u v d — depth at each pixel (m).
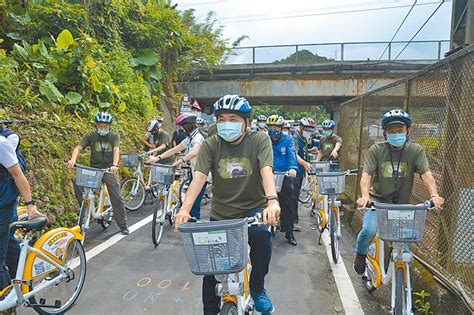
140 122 11.16
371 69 16.45
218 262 2.28
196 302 3.93
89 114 9.04
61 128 7.41
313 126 8.24
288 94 16.97
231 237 2.23
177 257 5.24
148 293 4.13
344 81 16.50
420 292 3.88
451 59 3.62
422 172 3.45
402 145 3.60
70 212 6.42
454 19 4.27
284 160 6.00
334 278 4.64
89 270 4.71
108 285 4.30
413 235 2.85
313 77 16.72
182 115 6.00
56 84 9.17
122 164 8.92
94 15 11.45
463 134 3.43
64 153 6.96
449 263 3.61
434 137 4.02
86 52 9.65
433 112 4.05
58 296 3.93
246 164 2.86
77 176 5.32
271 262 5.19
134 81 12.44
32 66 8.83
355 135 8.03
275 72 17.41
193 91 17.73
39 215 3.27
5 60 7.99
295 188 6.99
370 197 3.82
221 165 2.88
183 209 2.66
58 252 3.59
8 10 9.45
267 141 2.89
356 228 6.68
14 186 3.23
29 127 6.65
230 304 2.59
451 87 3.65
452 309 3.35
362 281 4.51
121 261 5.05
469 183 3.32
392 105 5.50
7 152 3.07
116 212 6.18
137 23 13.39
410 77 4.68
